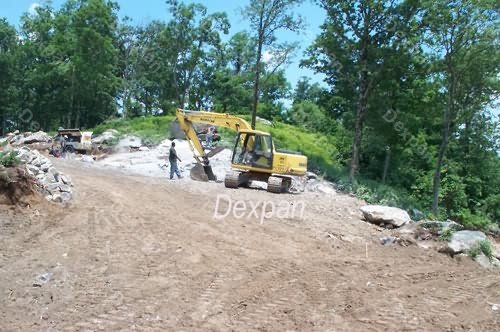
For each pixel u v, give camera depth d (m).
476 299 9.55
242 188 21.75
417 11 29.31
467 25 28.03
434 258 13.29
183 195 18.44
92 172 23.11
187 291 8.99
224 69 63.47
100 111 60.88
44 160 15.48
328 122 63.03
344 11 30.53
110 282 9.16
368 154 42.75
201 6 55.47
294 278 10.14
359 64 30.56
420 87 32.03
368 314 8.30
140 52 58.69
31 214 12.64
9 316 7.55
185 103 64.88
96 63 48.75
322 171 31.84
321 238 14.23
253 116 35.16
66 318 7.57
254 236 13.58
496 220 46.34
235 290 9.18
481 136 43.75
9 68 57.81
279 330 7.47
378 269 11.45
